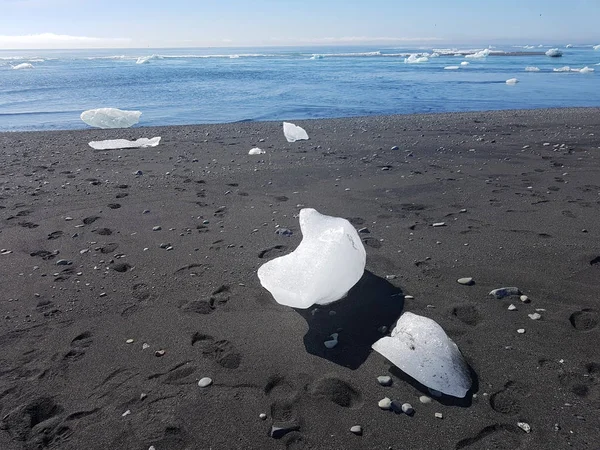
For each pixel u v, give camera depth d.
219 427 1.70
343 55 48.19
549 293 2.55
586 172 4.92
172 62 34.97
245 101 12.34
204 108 11.19
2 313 2.42
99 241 3.32
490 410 1.75
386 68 25.47
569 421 1.69
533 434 1.64
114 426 1.70
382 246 3.18
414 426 1.69
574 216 3.67
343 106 11.43
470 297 2.53
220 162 5.59
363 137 7.09
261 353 2.10
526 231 3.40
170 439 1.64
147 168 5.32
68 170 5.24
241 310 2.45
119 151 6.27
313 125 8.35
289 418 1.74
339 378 1.94
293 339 2.21
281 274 2.42
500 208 3.89
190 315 2.41
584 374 1.93
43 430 1.68
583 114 9.12
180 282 2.74
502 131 7.41
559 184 4.52
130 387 1.90
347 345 2.15
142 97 13.05
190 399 1.83
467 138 6.89
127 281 2.76
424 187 4.50
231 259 3.02
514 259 2.96
